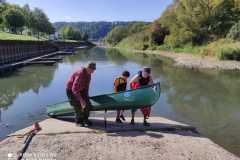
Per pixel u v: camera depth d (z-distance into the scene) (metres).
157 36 85.75
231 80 25.67
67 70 35.12
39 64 42.06
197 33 62.16
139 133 8.98
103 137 8.54
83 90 8.98
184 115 14.15
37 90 21.27
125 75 9.62
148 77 9.46
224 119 13.51
